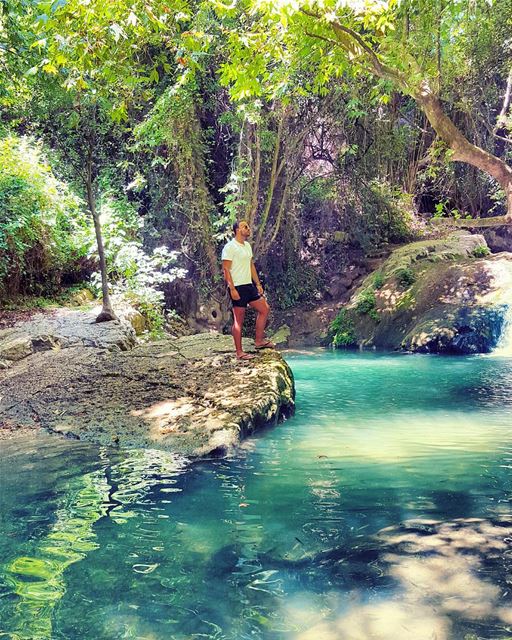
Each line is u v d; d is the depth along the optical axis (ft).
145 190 57.41
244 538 10.04
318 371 34.42
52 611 7.59
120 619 7.36
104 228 46.19
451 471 14.12
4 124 52.16
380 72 22.03
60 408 20.26
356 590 8.11
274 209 58.03
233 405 19.01
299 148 55.72
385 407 22.97
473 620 7.24
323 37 22.63
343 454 15.88
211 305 55.06
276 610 7.58
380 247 60.75
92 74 23.12
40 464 14.90
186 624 7.23
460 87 58.90
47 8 20.17
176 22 22.02
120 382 22.88
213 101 54.49
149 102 54.19
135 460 15.30
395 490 12.67
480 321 41.32
